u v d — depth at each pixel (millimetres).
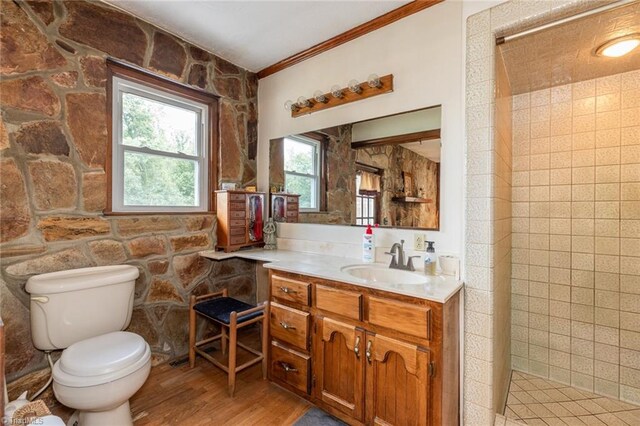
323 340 1682
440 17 1824
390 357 1444
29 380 1641
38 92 1670
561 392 1930
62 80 1756
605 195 1886
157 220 2195
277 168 2762
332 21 2094
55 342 1583
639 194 1794
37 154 1670
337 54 2314
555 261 2043
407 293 1387
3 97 1561
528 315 2137
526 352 2148
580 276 1966
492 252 1470
